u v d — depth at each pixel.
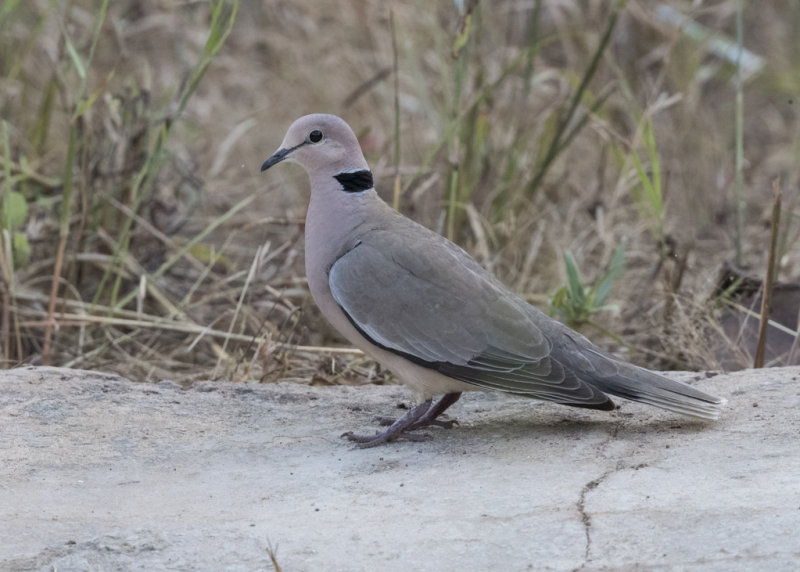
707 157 16.64
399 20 16.23
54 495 7.12
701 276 12.94
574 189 15.50
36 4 15.96
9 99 14.59
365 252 8.30
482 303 8.04
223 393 9.05
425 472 7.34
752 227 14.98
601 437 7.83
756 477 6.77
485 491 6.89
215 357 12.22
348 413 8.77
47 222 13.19
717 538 6.00
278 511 6.80
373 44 17.05
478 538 6.24
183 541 6.38
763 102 19.53
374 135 15.46
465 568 5.94
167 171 15.14
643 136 13.12
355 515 6.66
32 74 15.69
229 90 17.58
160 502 7.02
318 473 7.46
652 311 12.36
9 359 11.68
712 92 18.36
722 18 17.86
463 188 13.15
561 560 5.95
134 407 8.61
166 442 8.05
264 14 18.09
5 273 11.40
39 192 13.77
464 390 8.25
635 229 14.20
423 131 16.12
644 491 6.67
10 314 12.09
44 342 11.59
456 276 8.14
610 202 14.34
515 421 8.39
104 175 13.13
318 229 8.61
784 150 18.02
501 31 16.94
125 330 12.63
